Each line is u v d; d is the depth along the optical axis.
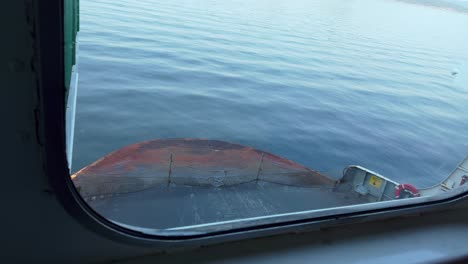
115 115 15.01
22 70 0.70
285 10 54.81
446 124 21.66
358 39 42.28
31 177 0.81
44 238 0.92
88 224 0.95
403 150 17.73
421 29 52.41
